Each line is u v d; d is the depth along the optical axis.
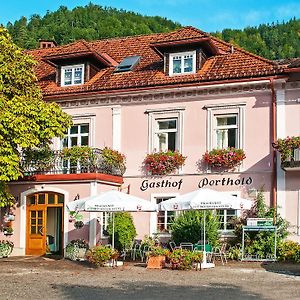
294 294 14.23
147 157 26.06
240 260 22.83
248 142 24.70
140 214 25.94
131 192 26.36
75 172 25.25
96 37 54.03
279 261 22.50
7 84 23.33
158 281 16.91
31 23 56.47
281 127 24.19
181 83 25.56
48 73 30.33
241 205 20.48
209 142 25.31
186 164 25.61
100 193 23.80
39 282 16.70
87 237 24.62
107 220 25.12
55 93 27.81
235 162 24.67
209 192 20.64
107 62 28.58
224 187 24.84
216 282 16.64
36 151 25.77
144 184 26.19
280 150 23.25
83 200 21.77
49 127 23.47
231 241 24.08
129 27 54.44
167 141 26.31
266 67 24.97
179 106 25.97
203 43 25.88
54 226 26.66
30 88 24.05
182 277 17.86
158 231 25.58
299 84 24.02
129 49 30.38
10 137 22.70
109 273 19.03
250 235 23.42
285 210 23.83
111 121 27.12
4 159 22.55
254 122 24.69
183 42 25.91
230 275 18.33
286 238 23.56
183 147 25.73
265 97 24.61
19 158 23.72
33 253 25.97
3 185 24.33
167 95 26.14
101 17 56.44
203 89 25.38
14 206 26.38
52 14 57.47
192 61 26.22
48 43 36.09
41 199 26.06
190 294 14.34
